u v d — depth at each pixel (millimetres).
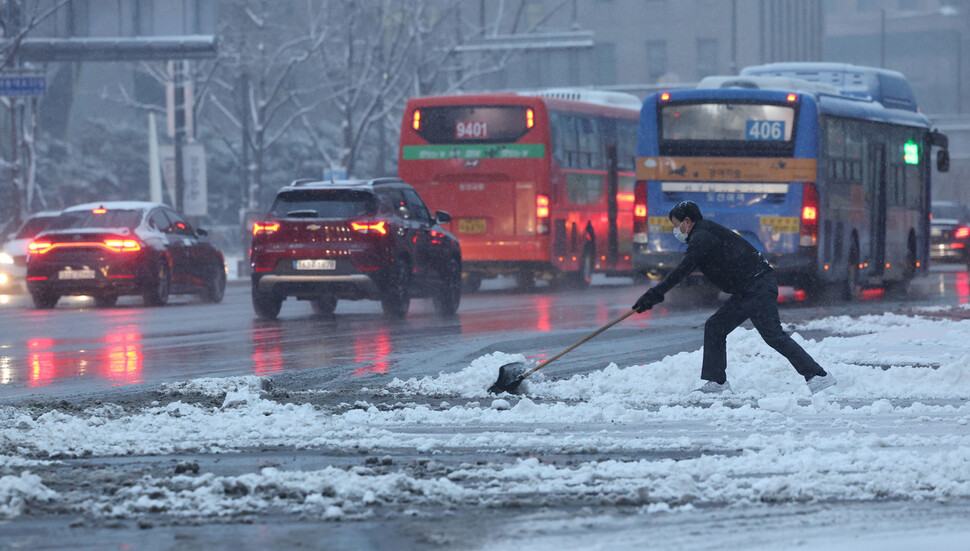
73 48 96812
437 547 13969
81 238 59438
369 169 160625
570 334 43562
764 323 27375
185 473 18188
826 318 47594
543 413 23922
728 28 191875
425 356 36500
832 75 70375
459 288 56469
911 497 16328
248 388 27844
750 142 58688
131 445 20453
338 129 163250
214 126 127875
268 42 123125
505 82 167375
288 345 40219
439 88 139750
